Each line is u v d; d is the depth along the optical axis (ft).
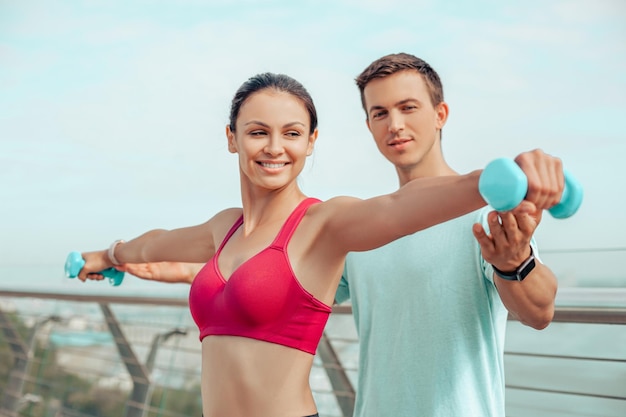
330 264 6.59
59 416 14.02
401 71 7.61
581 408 7.95
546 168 4.75
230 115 7.27
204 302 6.86
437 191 5.36
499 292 6.55
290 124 6.81
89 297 13.19
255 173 6.86
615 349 7.86
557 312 7.71
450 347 7.07
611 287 7.59
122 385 12.80
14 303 15.51
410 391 7.20
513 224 5.78
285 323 6.50
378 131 7.80
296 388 6.54
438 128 7.88
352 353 9.75
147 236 9.16
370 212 5.93
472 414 6.93
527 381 8.41
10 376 15.38
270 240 6.77
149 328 12.37
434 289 7.20
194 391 11.52
